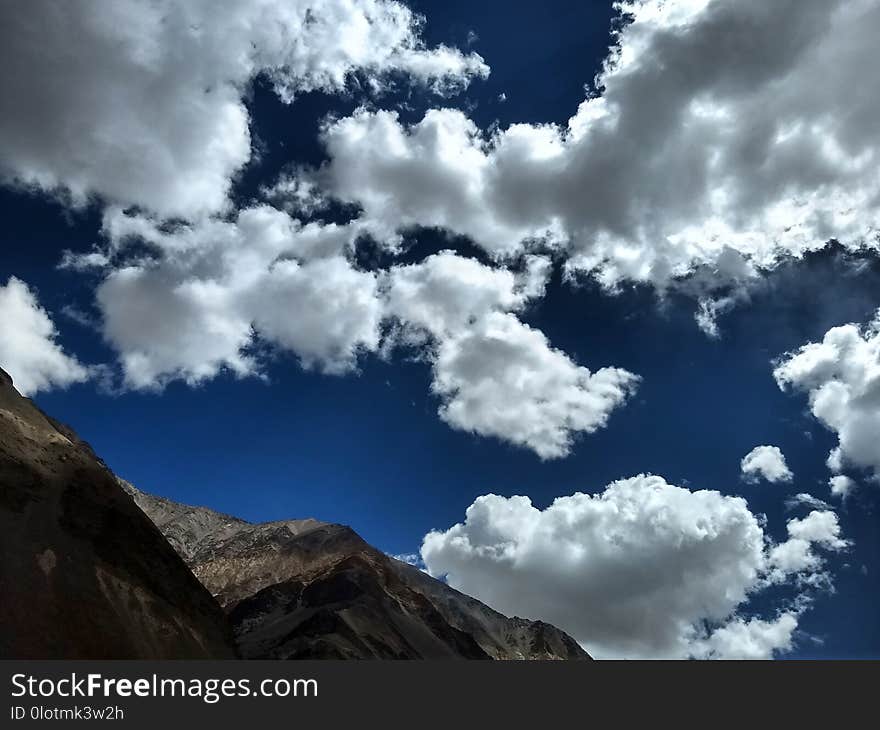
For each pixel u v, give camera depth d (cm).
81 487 13850
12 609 10606
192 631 13238
